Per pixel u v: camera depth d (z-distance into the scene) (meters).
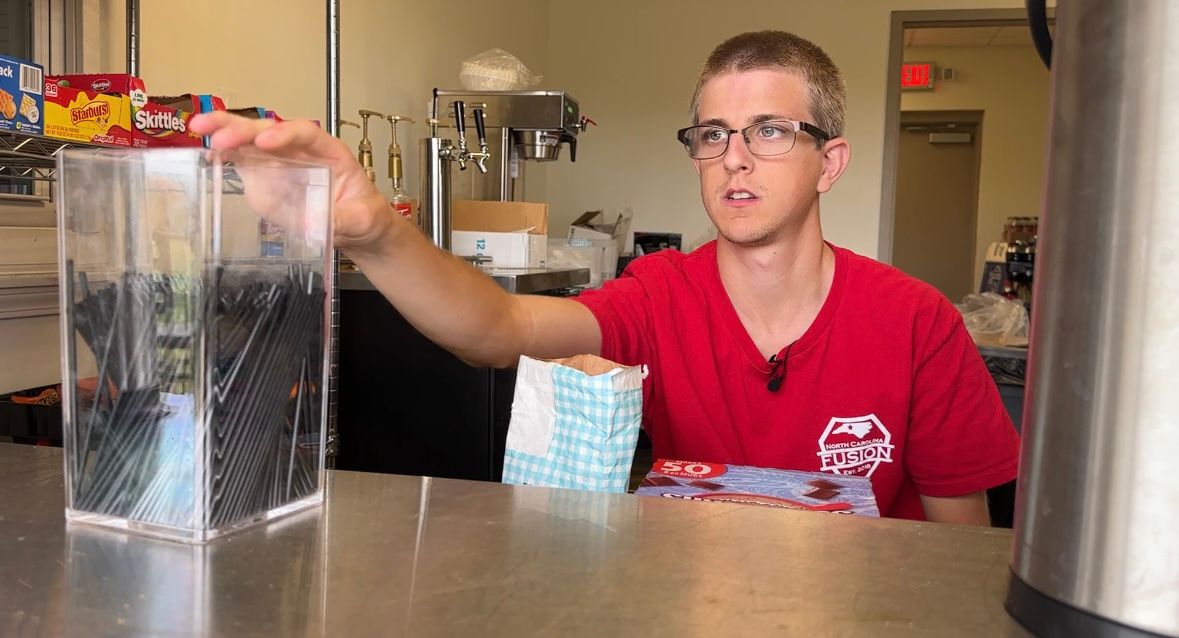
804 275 1.33
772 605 0.46
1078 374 0.42
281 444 0.59
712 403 1.34
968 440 1.35
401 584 0.48
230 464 0.55
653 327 1.37
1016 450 1.38
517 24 4.94
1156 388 0.39
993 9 5.01
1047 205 0.44
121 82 1.45
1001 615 0.46
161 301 0.53
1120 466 0.40
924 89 7.82
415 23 3.76
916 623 0.45
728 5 5.26
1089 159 0.41
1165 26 0.38
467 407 2.46
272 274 0.57
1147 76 0.39
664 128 5.38
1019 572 0.46
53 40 1.93
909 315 1.30
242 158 0.55
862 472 1.33
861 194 5.17
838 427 1.32
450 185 2.80
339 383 2.51
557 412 0.79
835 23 5.15
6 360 1.57
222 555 0.52
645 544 0.55
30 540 0.54
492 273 2.68
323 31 3.06
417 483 0.68
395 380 2.48
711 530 0.58
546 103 3.37
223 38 2.51
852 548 0.55
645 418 1.42
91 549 0.53
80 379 0.56
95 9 2.02
